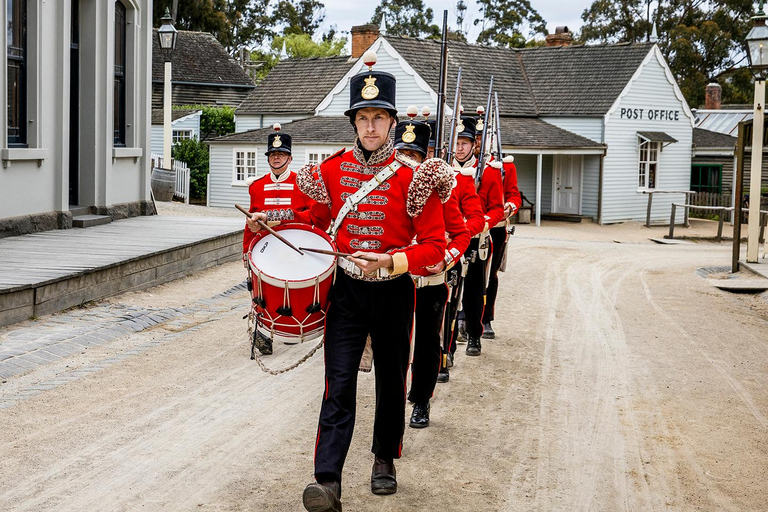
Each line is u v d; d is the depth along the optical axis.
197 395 6.30
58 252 10.55
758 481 4.93
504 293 11.98
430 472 4.95
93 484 4.61
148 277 10.81
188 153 33.84
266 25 71.19
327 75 33.97
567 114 30.69
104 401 6.07
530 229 27.81
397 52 29.25
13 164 11.96
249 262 4.41
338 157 4.50
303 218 4.66
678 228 30.91
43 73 12.59
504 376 7.14
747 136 15.34
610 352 8.20
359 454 5.25
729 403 6.53
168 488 4.59
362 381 6.92
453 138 6.50
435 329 5.43
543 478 4.90
